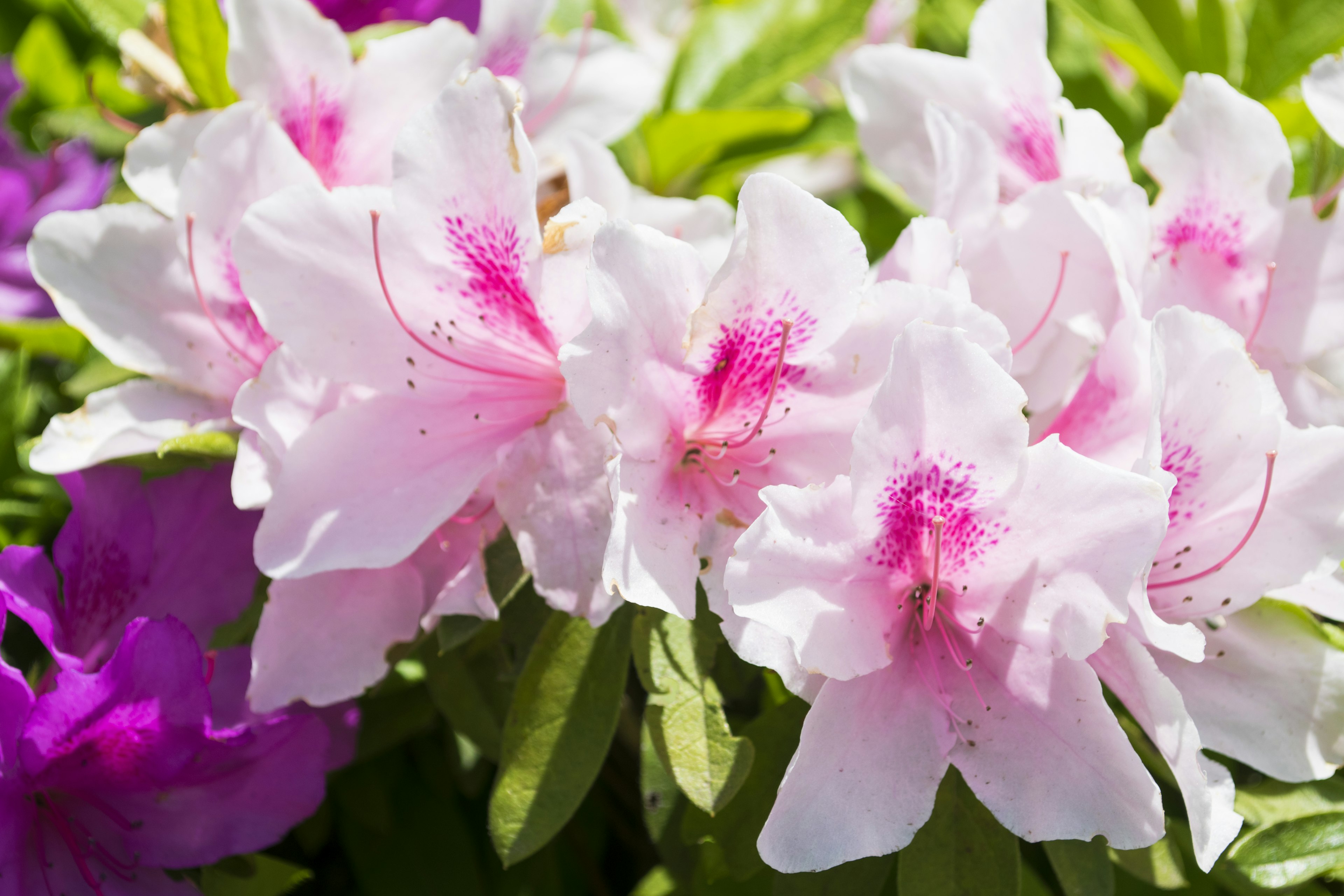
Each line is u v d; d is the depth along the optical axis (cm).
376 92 47
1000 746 42
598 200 46
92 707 43
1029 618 42
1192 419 42
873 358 42
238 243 43
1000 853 43
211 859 44
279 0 46
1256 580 43
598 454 43
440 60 47
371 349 44
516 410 45
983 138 45
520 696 44
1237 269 46
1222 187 46
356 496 43
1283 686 43
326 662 44
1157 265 45
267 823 44
